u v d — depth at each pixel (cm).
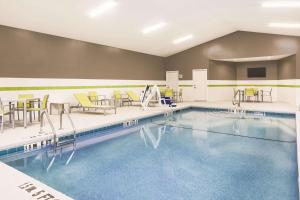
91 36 980
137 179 351
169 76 1548
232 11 911
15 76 778
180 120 871
